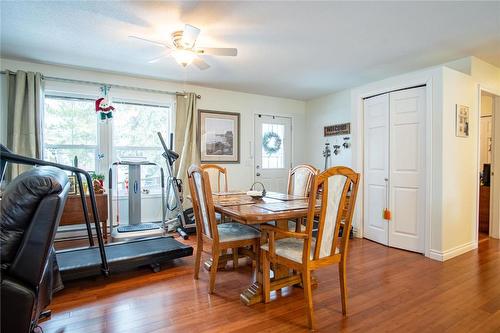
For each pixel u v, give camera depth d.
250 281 2.40
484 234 4.05
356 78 4.16
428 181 3.05
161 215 4.39
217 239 2.12
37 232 1.26
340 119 4.99
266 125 5.35
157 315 1.85
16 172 3.29
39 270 1.28
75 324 1.74
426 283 2.36
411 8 2.22
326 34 2.69
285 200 2.54
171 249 2.71
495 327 1.73
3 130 3.35
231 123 4.93
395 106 3.38
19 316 1.22
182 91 4.48
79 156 3.89
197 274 2.44
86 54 3.21
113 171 4.07
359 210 3.82
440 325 1.75
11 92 3.35
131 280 2.41
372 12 2.28
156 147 4.40
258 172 5.26
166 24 2.50
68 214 3.34
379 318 1.83
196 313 1.88
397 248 3.34
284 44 2.92
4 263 1.24
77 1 2.13
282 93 5.13
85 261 2.34
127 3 2.17
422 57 3.29
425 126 3.10
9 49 3.07
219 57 3.30
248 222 1.82
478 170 3.40
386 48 3.03
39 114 3.43
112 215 3.88
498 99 3.81
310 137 5.68
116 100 4.09
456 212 3.12
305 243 1.71
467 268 2.70
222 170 3.57
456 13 2.29
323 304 2.00
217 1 2.14
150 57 3.30
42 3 2.15
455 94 3.08
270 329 1.70
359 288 2.26
